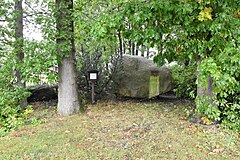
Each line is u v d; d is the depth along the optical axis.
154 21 4.31
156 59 5.10
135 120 4.76
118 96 6.96
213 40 3.83
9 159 3.17
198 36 4.15
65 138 3.89
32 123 4.80
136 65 6.96
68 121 4.81
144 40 4.40
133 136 3.94
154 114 5.18
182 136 3.91
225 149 3.49
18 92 5.34
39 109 5.89
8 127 4.68
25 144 3.68
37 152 3.38
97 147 3.52
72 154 3.29
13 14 5.16
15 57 5.16
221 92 3.99
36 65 4.73
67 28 5.27
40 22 5.12
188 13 3.87
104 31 4.22
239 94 4.35
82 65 6.88
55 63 4.93
